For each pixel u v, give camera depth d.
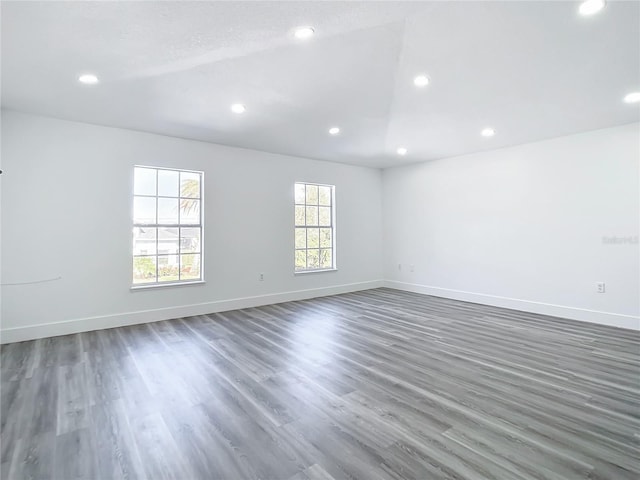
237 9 2.03
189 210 5.07
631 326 4.22
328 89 3.21
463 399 2.47
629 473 1.70
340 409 2.34
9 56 2.57
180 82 3.05
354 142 5.13
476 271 5.81
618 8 2.04
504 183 5.42
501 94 3.34
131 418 2.23
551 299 4.91
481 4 2.00
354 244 6.96
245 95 3.35
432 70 2.84
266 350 3.50
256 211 5.62
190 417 2.25
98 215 4.28
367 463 1.79
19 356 3.34
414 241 6.77
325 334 4.04
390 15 2.11
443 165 6.29
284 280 5.95
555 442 1.96
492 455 1.85
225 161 5.30
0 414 2.28
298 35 2.32
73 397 2.52
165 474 1.72
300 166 6.16
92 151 4.24
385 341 3.78
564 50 2.53
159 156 4.71
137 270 4.68
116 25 2.18
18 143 3.82
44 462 1.80
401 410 2.32
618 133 4.32
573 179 4.69
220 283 5.25
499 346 3.61
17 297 3.82
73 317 4.12
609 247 4.40
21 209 3.84
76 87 3.14
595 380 2.78
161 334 4.06
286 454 1.87
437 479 1.67
